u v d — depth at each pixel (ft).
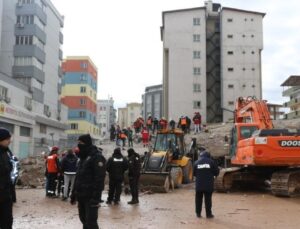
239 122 65.57
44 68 187.11
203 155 36.37
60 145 201.46
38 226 32.19
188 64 205.98
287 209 41.19
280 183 51.26
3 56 171.83
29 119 158.30
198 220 34.65
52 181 53.11
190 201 48.24
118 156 45.11
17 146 148.56
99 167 22.27
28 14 173.27
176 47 207.31
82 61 285.43
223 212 39.22
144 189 59.06
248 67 207.92
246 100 65.21
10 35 172.65
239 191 60.08
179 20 209.26
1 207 20.99
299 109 243.19
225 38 208.95
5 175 20.88
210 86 211.61
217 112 209.77
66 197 49.14
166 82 210.38
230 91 206.08
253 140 50.83
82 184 22.45
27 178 77.87
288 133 51.08
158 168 60.64
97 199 22.15
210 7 219.00
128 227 31.48
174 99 203.72
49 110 195.11
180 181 66.33
